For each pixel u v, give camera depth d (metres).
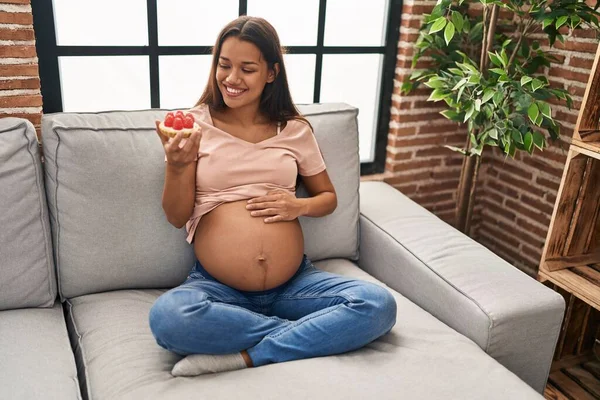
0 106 1.77
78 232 1.60
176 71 2.15
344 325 1.40
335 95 2.48
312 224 1.88
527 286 1.62
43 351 1.38
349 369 1.35
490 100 2.12
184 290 1.39
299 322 1.41
